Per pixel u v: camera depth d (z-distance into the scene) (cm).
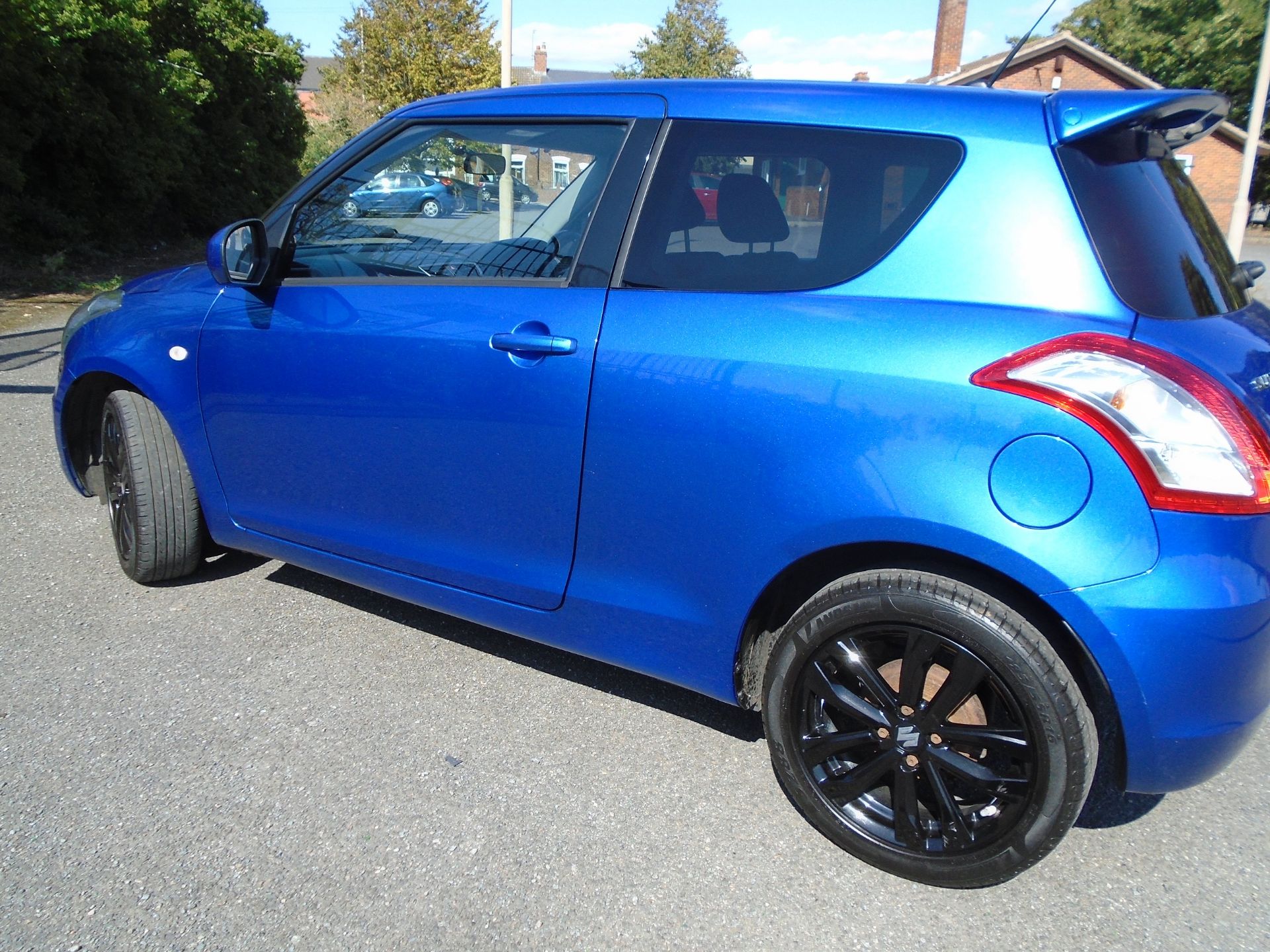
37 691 291
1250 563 189
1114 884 227
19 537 408
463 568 279
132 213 1764
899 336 208
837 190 227
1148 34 3697
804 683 230
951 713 212
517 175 269
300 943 200
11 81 1383
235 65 2192
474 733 280
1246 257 2217
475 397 261
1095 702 206
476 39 2673
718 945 205
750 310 227
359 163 299
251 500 327
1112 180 213
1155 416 187
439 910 212
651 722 290
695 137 246
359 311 284
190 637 329
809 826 245
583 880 222
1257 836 245
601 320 244
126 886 214
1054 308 200
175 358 327
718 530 230
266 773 257
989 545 196
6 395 668
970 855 216
